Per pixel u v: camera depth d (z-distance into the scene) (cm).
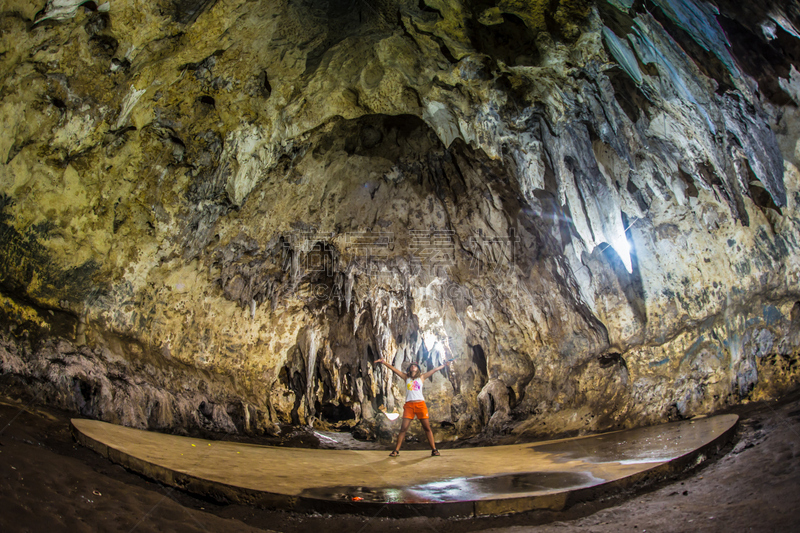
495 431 868
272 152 750
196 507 397
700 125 561
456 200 860
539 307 860
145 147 650
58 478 350
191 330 780
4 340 550
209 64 625
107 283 661
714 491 373
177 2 539
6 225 567
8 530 269
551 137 705
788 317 603
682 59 507
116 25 529
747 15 432
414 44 664
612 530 344
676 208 678
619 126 627
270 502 411
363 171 855
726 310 657
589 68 601
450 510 398
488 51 640
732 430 494
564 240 789
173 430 709
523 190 770
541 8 567
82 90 559
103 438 473
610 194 678
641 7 492
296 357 972
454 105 726
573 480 440
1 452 357
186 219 720
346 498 414
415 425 938
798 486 330
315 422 970
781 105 499
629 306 751
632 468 445
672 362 709
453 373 974
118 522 320
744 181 571
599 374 786
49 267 604
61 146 580
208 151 699
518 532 362
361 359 998
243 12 582
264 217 814
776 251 605
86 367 622
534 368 880
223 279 813
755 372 619
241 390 858
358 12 633
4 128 533
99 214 640
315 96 723
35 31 496
